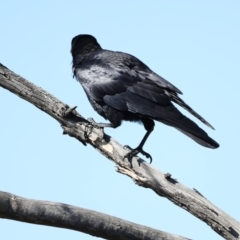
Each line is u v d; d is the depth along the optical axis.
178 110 12.41
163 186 10.40
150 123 13.30
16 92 11.43
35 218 8.41
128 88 13.38
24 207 8.33
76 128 11.36
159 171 10.59
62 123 11.48
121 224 8.74
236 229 9.94
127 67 13.77
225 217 10.02
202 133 11.23
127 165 10.84
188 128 11.45
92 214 8.62
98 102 13.85
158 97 12.85
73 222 8.56
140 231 8.85
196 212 10.16
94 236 8.78
